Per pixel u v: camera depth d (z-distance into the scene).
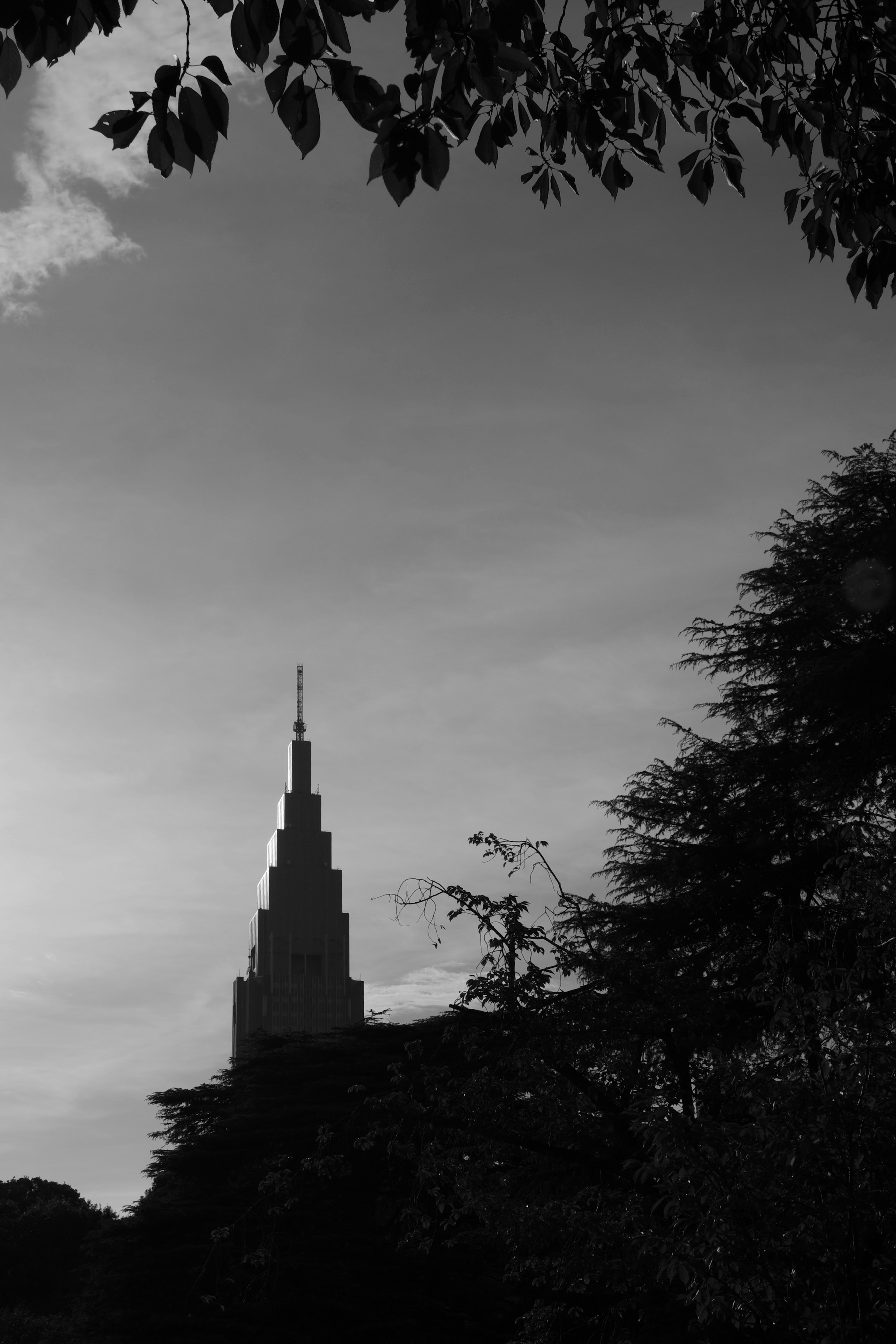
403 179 6.26
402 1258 33.25
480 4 6.17
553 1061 17.75
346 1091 36.34
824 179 7.98
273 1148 34.56
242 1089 40.25
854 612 27.05
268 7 5.54
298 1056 39.59
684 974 22.72
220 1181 36.59
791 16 6.98
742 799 26.61
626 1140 17.28
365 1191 34.31
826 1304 11.44
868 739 25.19
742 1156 11.91
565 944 19.53
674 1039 18.08
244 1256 27.38
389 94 6.05
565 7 6.89
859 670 24.56
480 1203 17.36
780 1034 14.63
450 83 6.04
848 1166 11.42
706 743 28.17
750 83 7.37
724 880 24.86
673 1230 12.71
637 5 7.02
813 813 25.42
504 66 6.06
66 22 5.28
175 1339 32.56
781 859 25.70
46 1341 40.81
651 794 28.28
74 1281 76.62
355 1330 32.72
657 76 6.98
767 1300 11.70
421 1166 18.11
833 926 19.42
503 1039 19.19
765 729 28.00
